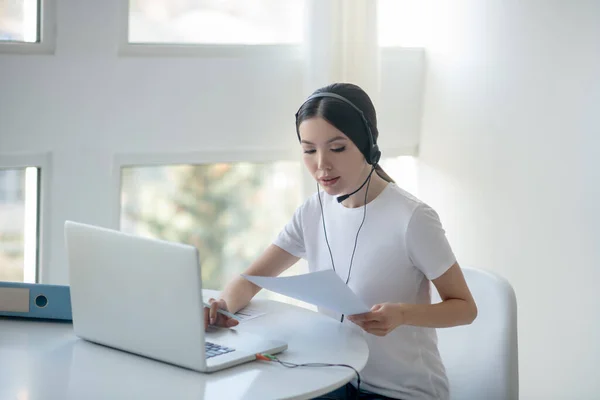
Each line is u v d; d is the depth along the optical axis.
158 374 1.49
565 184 2.69
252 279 1.63
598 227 2.60
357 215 1.88
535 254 2.80
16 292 1.82
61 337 1.71
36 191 2.45
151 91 2.57
